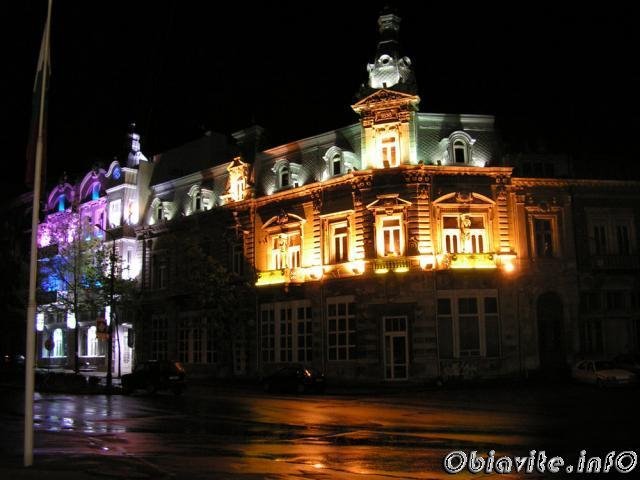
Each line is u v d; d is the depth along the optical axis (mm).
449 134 40531
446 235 39344
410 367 37844
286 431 19547
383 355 38594
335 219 42031
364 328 39188
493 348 38188
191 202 52844
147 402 31047
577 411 24078
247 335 46219
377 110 40406
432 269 38312
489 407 26516
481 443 16406
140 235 56906
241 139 50031
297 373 35656
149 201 58219
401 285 38625
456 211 39375
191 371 50344
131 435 18734
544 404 26938
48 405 29641
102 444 16750
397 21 42469
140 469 12656
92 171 63562
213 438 18016
